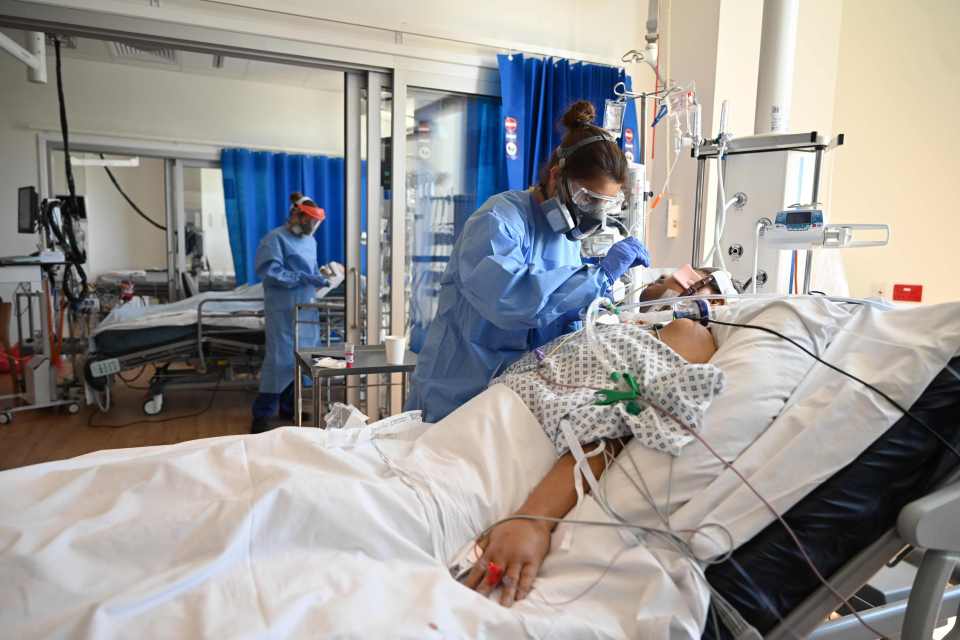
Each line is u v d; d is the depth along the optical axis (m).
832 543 1.00
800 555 0.98
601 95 3.32
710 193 3.13
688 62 3.24
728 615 0.94
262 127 5.84
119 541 0.80
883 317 1.21
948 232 2.94
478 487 1.07
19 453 3.29
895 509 1.03
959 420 1.04
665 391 1.11
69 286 4.42
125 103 5.41
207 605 0.75
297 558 0.87
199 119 5.64
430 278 3.31
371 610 0.79
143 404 4.33
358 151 3.23
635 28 3.51
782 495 0.99
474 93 3.24
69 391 4.14
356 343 3.35
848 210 3.36
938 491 1.01
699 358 1.30
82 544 0.79
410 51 3.08
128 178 5.95
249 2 2.80
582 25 3.41
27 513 0.83
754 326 1.23
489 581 0.94
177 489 0.90
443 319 1.74
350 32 2.98
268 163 5.78
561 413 1.15
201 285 5.92
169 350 4.12
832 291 2.78
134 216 6.02
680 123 2.47
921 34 3.01
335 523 0.90
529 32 3.31
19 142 5.19
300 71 5.44
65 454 3.28
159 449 1.07
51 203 4.03
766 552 0.98
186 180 5.79
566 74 3.25
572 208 1.59
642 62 3.47
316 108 5.98
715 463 1.05
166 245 6.02
